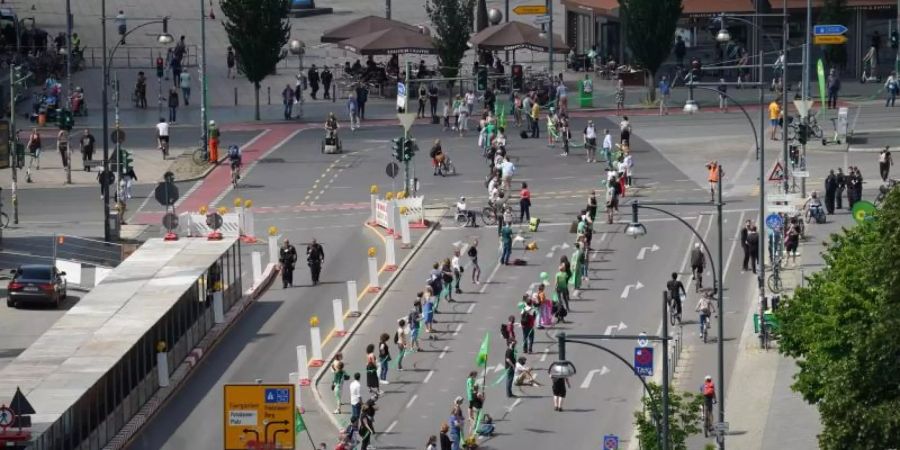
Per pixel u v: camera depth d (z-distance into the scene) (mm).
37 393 100188
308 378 113812
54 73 196500
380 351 113250
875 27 199125
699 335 120250
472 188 157500
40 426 95375
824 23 196000
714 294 124688
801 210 144750
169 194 137375
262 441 93188
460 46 189250
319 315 127438
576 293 129125
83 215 151875
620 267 134750
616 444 94625
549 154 168625
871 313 90375
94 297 118500
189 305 119562
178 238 133375
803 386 95688
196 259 125625
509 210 140875
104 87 142750
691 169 161000
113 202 155875
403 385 113250
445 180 160375
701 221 144875
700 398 98000
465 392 111750
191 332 119812
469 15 189875
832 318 94688
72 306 129875
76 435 99312
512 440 103750
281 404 93000
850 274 95375
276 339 123000
